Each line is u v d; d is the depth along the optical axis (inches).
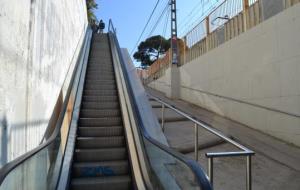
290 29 269.1
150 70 793.6
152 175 162.2
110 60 447.2
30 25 157.9
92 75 370.6
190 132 289.3
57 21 243.1
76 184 175.3
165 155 136.4
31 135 159.0
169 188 129.5
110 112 270.2
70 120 231.1
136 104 236.4
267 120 295.1
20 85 140.9
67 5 309.9
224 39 400.2
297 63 259.4
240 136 282.5
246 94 334.3
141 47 1672.0
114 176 190.1
